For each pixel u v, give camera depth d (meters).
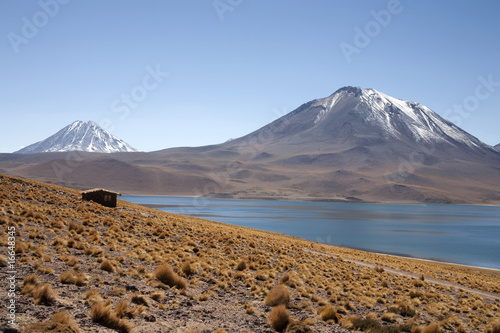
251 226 152.88
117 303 12.19
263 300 17.28
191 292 16.38
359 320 15.42
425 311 20.77
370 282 26.88
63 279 13.39
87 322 9.80
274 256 32.62
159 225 35.31
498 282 47.69
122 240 24.52
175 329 11.08
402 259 69.19
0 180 36.84
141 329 10.47
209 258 24.53
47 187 49.09
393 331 14.89
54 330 8.38
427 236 143.25
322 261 35.88
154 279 16.25
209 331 11.35
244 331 11.86
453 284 36.16
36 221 23.36
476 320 19.75
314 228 157.12
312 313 16.45
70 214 29.25
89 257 18.36
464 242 125.88
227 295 17.23
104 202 47.78
